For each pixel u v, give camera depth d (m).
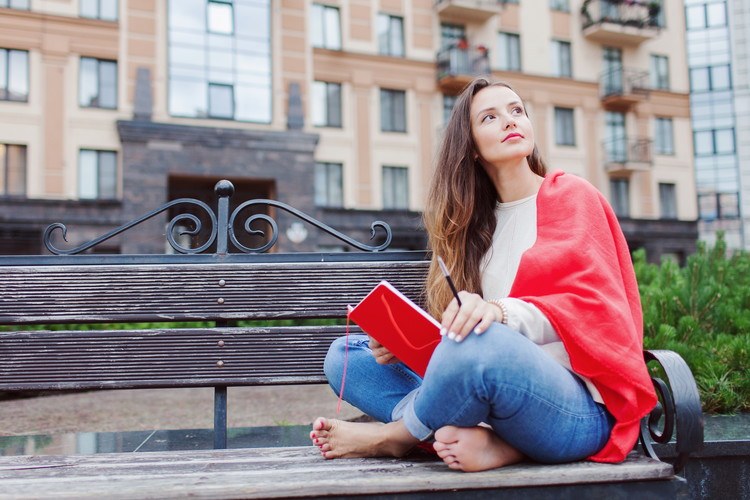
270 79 18.48
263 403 5.52
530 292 1.56
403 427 1.67
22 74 16.94
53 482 1.46
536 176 1.92
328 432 1.73
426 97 21.27
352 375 1.87
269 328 2.19
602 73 23.94
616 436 1.53
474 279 1.85
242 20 18.36
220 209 2.25
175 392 6.52
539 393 1.43
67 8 17.28
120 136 16.92
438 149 1.97
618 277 1.60
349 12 20.58
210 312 2.17
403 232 20.03
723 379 2.77
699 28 29.31
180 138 17.30
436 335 1.56
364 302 1.57
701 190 28.83
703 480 2.02
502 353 1.40
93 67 17.42
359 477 1.42
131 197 16.88
